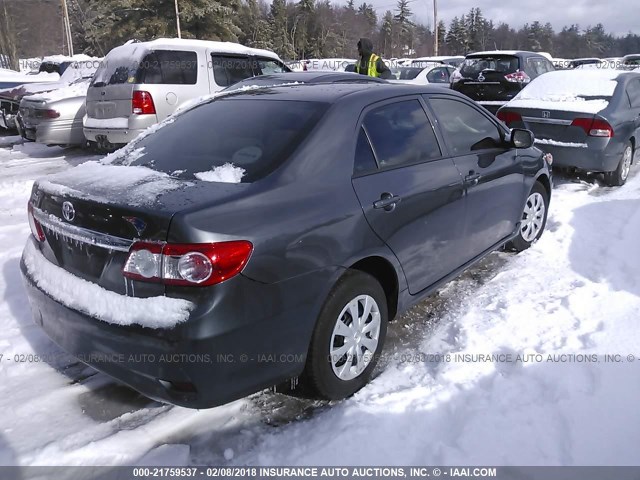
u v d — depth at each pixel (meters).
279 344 2.56
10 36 43.94
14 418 2.84
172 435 2.74
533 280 4.49
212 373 2.35
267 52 10.17
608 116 6.98
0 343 3.58
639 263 4.69
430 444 2.64
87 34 41.09
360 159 3.10
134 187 2.63
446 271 3.81
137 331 2.34
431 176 3.50
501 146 4.50
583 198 6.80
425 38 82.88
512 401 2.91
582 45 94.06
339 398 2.99
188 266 2.26
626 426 2.71
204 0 34.31
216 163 2.91
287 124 3.07
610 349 3.35
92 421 2.84
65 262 2.74
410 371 3.27
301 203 2.66
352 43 71.06
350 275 2.91
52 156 10.52
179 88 8.68
